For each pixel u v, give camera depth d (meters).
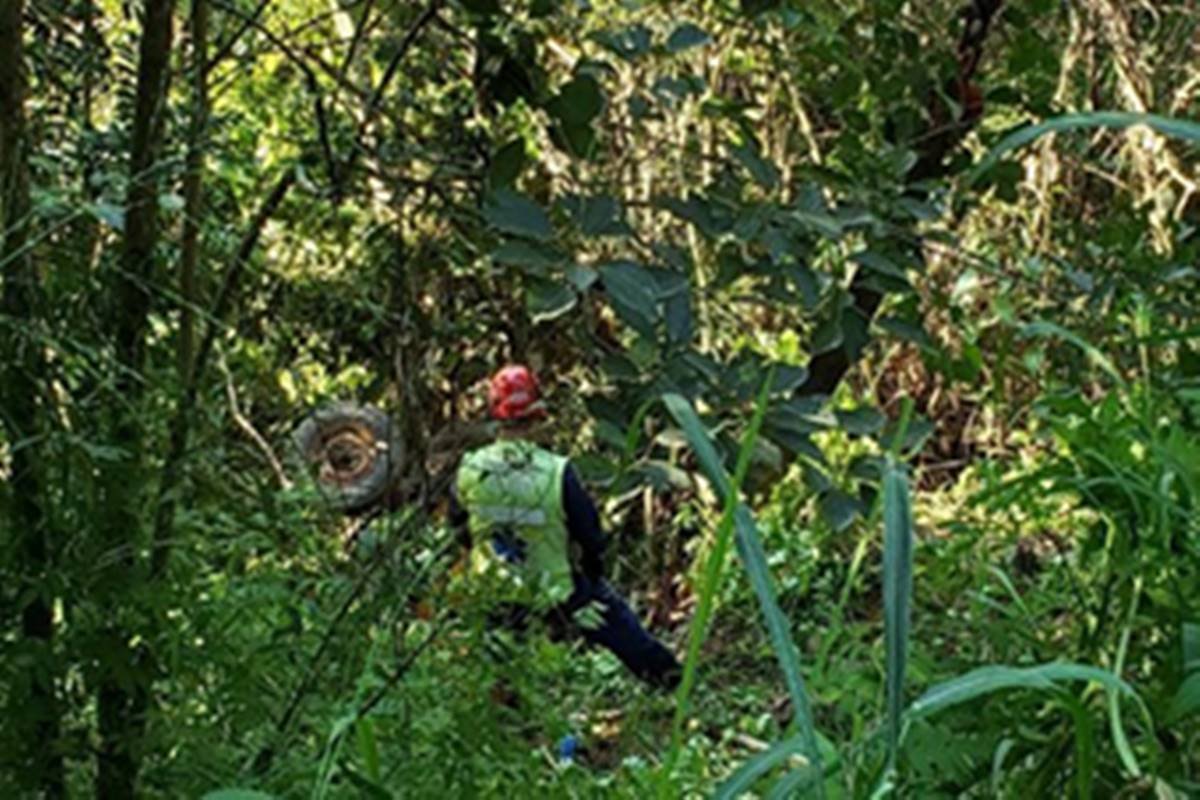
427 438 3.61
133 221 2.95
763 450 3.15
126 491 2.72
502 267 3.51
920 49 3.94
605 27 4.37
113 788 2.80
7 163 2.76
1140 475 2.52
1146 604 2.48
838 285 3.47
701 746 6.10
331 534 3.32
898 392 9.96
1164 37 9.54
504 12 3.54
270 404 3.60
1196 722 2.37
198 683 2.88
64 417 2.75
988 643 2.80
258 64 4.33
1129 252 4.02
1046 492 2.63
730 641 7.92
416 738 2.95
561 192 3.74
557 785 3.26
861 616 7.13
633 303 3.11
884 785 2.09
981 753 2.31
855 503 3.31
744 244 3.35
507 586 3.26
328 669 3.04
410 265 3.64
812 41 4.04
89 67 3.29
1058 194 9.19
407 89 3.78
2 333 2.67
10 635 2.77
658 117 3.70
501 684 3.52
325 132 3.48
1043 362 4.05
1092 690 2.40
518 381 3.83
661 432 3.20
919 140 3.80
